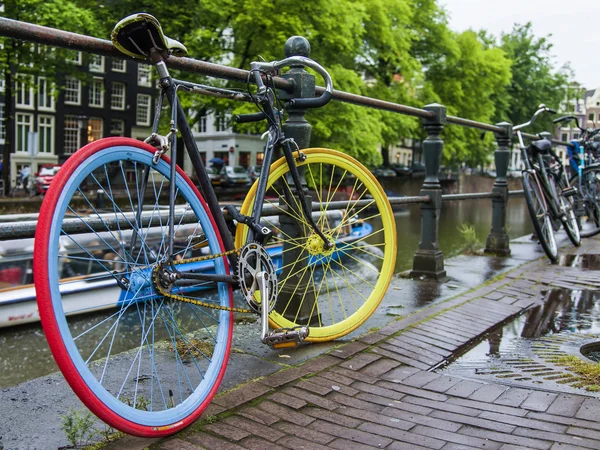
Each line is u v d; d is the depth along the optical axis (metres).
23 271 6.22
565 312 4.09
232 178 35.53
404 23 24.30
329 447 1.95
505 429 2.12
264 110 2.76
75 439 1.88
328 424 2.14
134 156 1.99
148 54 2.18
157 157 2.08
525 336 3.51
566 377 2.76
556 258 5.96
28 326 6.09
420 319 3.66
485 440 2.02
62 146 34.06
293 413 2.22
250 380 2.50
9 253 6.11
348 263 10.00
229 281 2.33
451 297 4.34
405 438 2.03
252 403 2.28
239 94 2.58
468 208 27.58
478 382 2.64
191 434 1.99
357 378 2.63
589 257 6.31
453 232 16.12
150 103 37.62
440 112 4.94
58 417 2.08
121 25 1.99
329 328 3.11
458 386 2.58
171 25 17.48
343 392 2.46
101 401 1.70
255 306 2.48
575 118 7.14
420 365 2.88
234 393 2.34
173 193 2.13
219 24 17.55
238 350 2.91
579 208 7.36
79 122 34.50
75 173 1.73
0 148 31.89
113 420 1.72
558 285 4.92
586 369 2.83
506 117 35.38
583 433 2.09
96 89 35.06
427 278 5.02
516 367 2.91
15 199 21.47
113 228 2.14
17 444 1.86
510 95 36.50
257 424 2.10
